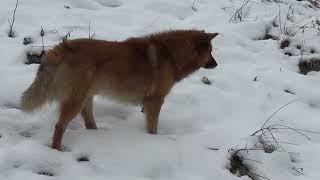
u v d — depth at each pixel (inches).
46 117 161.0
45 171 141.9
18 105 163.8
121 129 160.9
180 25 210.2
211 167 149.4
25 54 181.8
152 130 162.1
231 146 156.5
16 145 146.5
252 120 172.1
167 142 155.5
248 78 190.2
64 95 149.6
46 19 199.9
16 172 139.3
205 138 159.9
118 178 142.0
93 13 208.4
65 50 149.6
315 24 226.5
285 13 233.1
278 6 239.0
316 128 171.5
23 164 141.6
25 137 152.4
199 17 219.0
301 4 253.4
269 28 219.0
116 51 153.5
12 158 141.9
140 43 157.6
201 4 230.5
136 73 155.4
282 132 167.6
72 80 148.9
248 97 182.4
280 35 215.6
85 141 152.2
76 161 145.7
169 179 144.9
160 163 148.3
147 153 150.2
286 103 181.8
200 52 164.6
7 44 184.5
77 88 149.3
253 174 151.6
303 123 173.0
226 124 169.2
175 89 180.9
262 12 231.5
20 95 165.8
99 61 151.0
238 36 209.8
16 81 169.9
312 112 179.6
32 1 208.2
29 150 144.3
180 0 227.9
